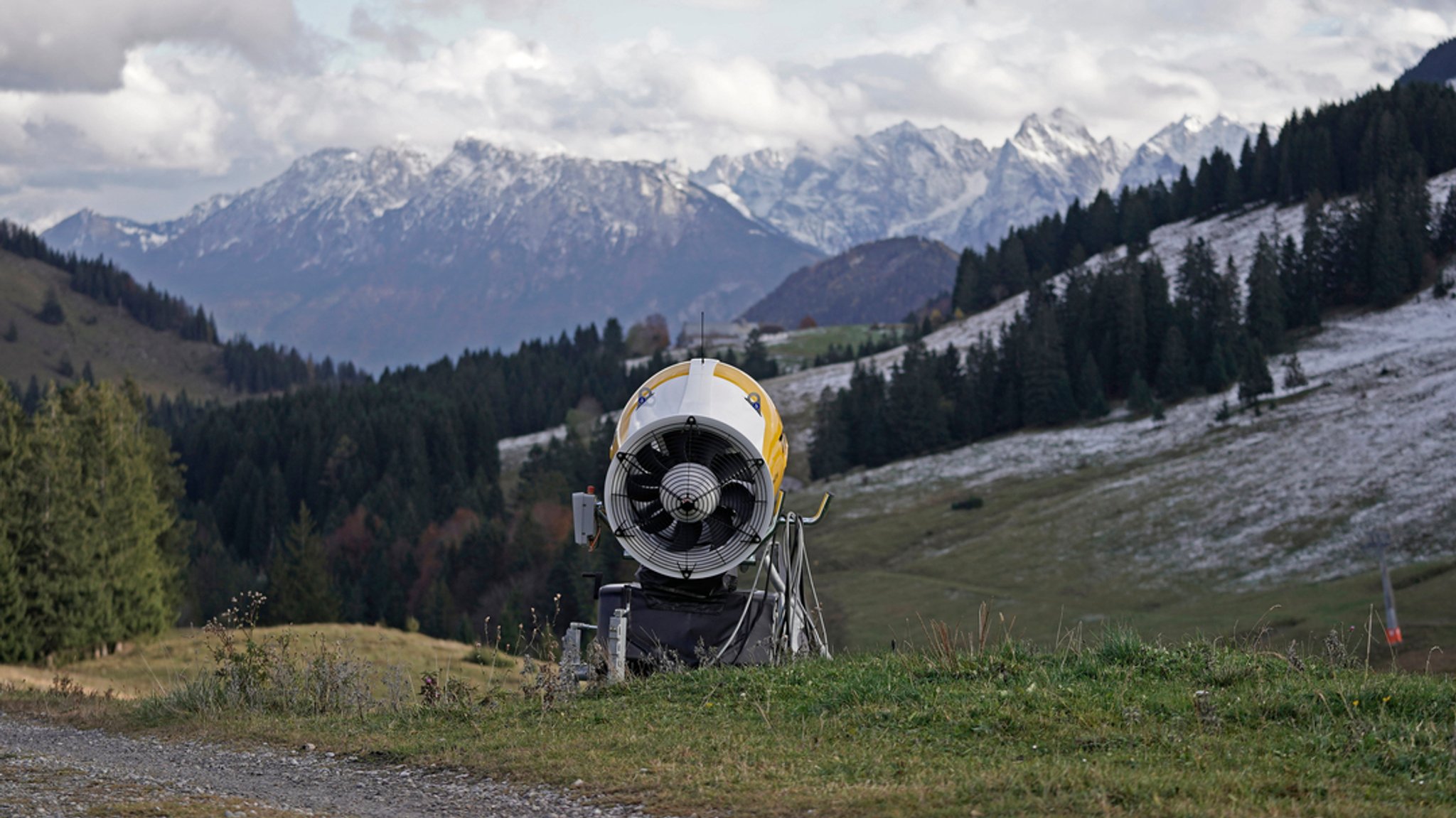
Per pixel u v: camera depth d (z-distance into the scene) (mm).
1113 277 177250
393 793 8391
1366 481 92500
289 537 117938
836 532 116750
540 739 9828
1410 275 168000
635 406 13844
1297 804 6652
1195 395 152500
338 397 199750
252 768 9602
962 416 160375
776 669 11875
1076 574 88250
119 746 11180
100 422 70625
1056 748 8305
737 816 7184
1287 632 58562
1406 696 8805
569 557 90938
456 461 170625
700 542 13445
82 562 60094
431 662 39688
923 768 7984
